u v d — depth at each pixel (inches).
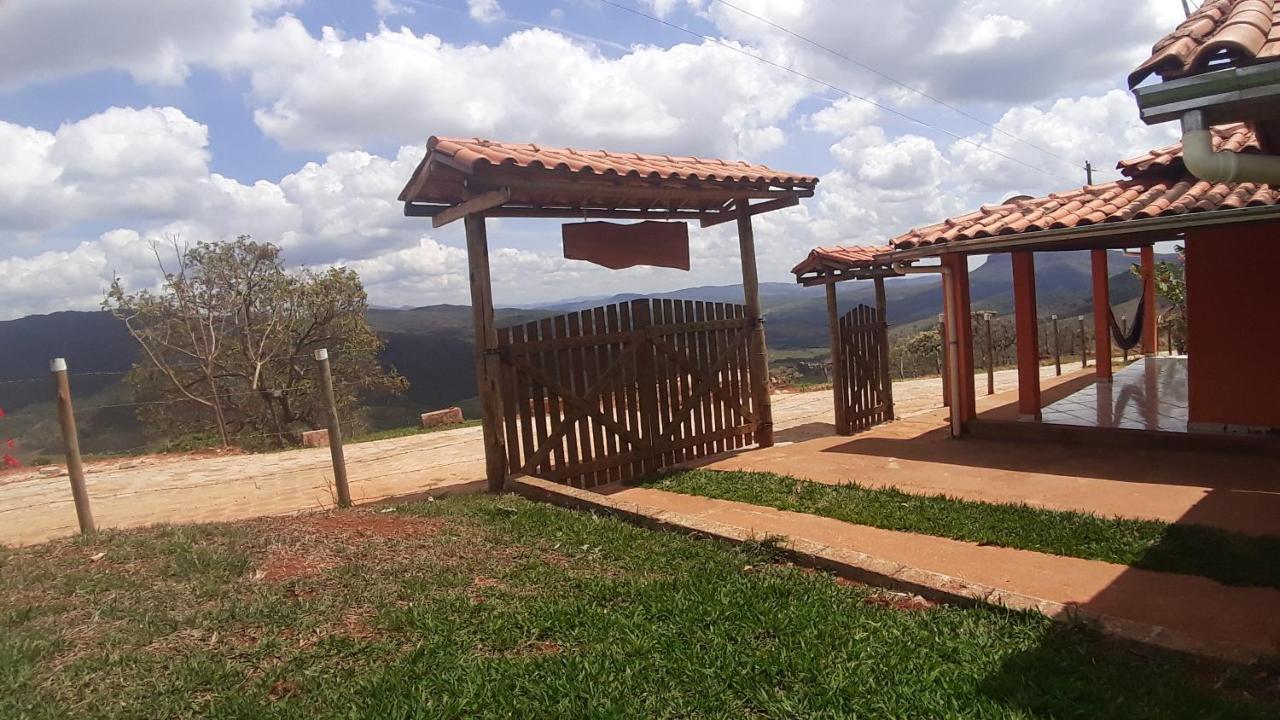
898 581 171.9
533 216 323.0
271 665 132.6
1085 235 300.2
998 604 154.4
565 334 322.0
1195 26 127.0
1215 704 113.1
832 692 120.0
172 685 123.4
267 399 864.3
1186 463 296.0
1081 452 334.3
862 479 307.6
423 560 194.4
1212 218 263.4
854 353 450.0
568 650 138.4
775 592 167.8
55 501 347.3
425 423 646.5
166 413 858.1
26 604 160.9
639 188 319.9
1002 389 597.0
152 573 182.5
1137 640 135.5
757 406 403.9
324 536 218.2
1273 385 309.3
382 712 114.5
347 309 960.3
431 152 291.0
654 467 352.5
